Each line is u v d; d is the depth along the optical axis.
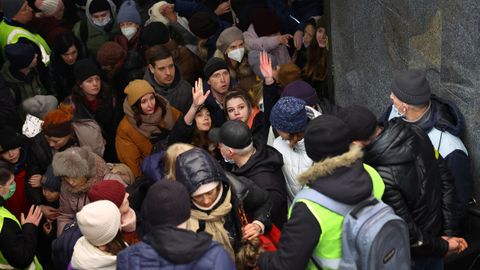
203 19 6.45
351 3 5.00
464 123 4.09
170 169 3.52
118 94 6.05
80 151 4.16
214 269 2.61
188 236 2.62
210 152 4.39
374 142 3.30
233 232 3.39
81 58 6.29
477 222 4.12
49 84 6.22
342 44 5.23
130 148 5.16
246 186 3.46
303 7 7.12
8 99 5.25
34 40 6.31
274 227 3.58
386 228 2.82
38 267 4.15
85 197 4.16
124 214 3.48
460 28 3.99
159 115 5.15
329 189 2.82
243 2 7.19
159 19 6.98
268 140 4.58
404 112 3.83
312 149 2.95
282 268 2.87
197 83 4.49
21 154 4.76
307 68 6.04
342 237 2.84
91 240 3.11
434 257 3.49
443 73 4.20
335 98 5.47
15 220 3.87
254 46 6.43
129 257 2.68
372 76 4.93
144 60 6.18
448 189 3.58
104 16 6.63
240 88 5.27
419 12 4.30
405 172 3.26
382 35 4.71
